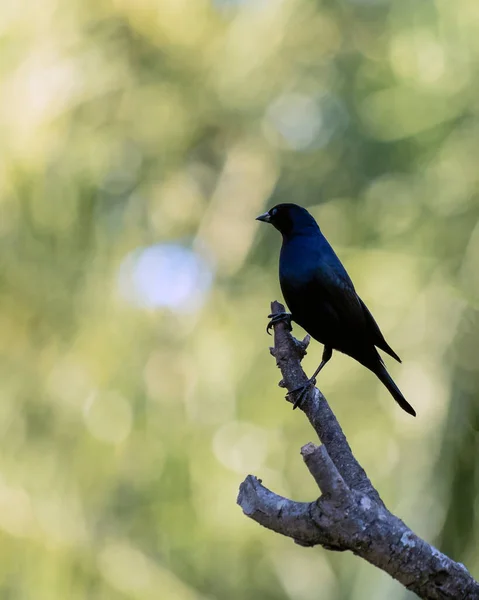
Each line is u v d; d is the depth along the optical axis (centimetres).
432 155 1252
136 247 1462
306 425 1286
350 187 1434
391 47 1365
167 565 1377
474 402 1109
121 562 1293
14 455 1336
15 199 1362
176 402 1333
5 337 1398
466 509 1086
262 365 1299
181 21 1554
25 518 1270
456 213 1204
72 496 1323
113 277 1417
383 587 1098
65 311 1421
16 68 1398
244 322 1343
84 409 1353
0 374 1384
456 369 1116
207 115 1577
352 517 463
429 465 1091
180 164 1561
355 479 546
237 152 1548
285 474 1274
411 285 1179
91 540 1295
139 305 1398
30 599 1252
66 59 1430
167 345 1378
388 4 1484
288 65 1527
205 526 1312
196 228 1512
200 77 1566
